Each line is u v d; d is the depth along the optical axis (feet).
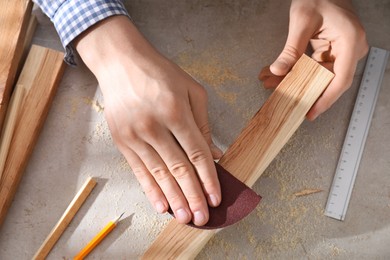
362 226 4.46
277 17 4.93
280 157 4.58
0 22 4.53
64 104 4.63
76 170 4.48
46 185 4.43
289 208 4.47
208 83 4.73
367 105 4.71
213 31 4.87
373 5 4.97
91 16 4.01
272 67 4.22
